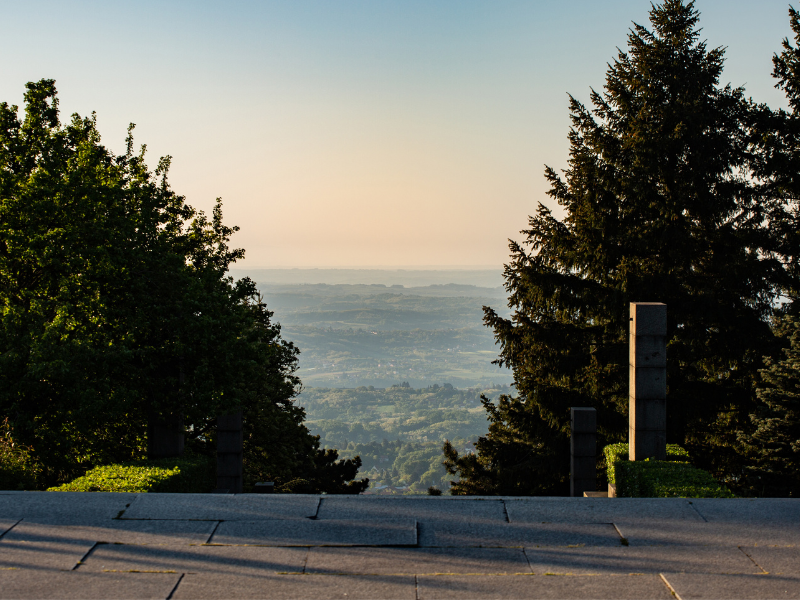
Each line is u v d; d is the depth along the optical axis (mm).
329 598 4207
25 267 16969
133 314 16594
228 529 5262
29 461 14977
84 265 16047
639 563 4746
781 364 16234
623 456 10758
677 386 19219
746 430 18734
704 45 20250
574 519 5516
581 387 20469
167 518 5457
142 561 4695
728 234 19453
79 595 4211
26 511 5566
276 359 27844
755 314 19312
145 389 15352
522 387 21266
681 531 5285
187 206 22203
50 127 18141
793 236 20047
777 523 5441
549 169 22266
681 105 19188
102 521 5383
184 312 16422
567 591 4332
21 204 16000
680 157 19875
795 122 20312
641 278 19203
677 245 19031
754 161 20734
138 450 18250
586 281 20750
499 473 22297
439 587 4367
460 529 5305
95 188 16547
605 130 21359
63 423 15438
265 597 4215
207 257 22656
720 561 4773
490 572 4594
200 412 15078
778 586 4402
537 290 20656
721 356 19078
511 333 21516
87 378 15383
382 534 5191
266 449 25625
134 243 17344
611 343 19859
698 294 19016
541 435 20953
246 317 17781
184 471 10289
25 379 14094
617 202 20797
